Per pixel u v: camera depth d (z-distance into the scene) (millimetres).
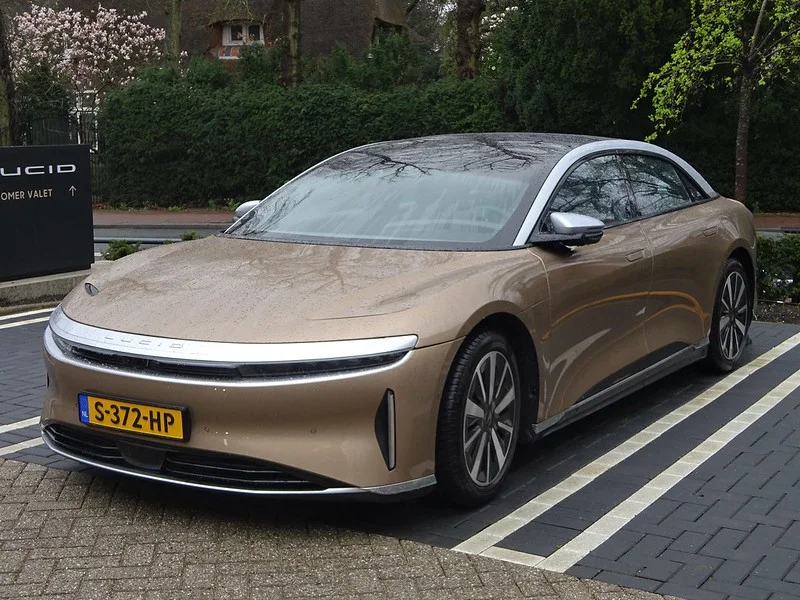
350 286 4156
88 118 30203
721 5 13602
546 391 4578
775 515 4188
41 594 3486
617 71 24359
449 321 3963
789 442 5184
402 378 3799
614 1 23719
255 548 3857
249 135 28453
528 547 3857
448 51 42094
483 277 4270
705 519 4145
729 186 25422
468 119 27094
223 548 3859
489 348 4184
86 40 37031
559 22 24875
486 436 4203
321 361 3742
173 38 34688
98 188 30328
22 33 35625
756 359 7070
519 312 4340
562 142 5566
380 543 3893
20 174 9508
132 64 37469
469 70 29297
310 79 31141
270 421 3762
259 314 3969
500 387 4285
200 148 29047
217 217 26312
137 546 3885
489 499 4316
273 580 3582
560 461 4910
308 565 3701
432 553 3799
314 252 4695
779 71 15148
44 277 9828
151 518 4168
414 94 27641
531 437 4555
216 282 4367
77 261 10141
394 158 5590
